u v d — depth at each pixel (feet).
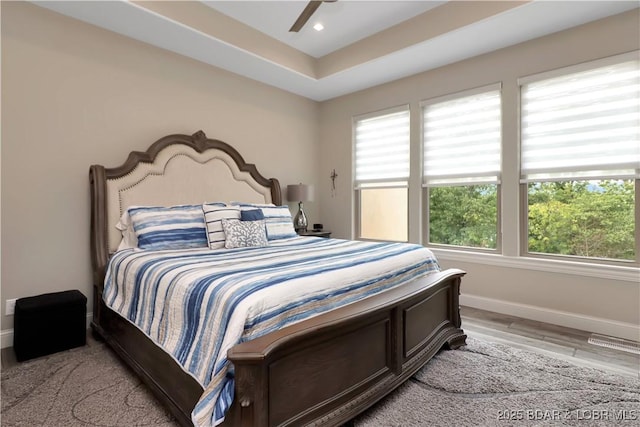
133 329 7.01
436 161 12.87
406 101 13.50
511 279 10.87
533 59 10.34
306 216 16.29
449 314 8.47
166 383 5.63
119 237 9.68
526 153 10.68
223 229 9.70
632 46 8.74
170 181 10.81
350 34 11.89
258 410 4.04
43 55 8.79
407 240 13.88
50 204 8.96
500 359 7.62
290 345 4.38
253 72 13.03
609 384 6.54
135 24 9.58
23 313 7.58
